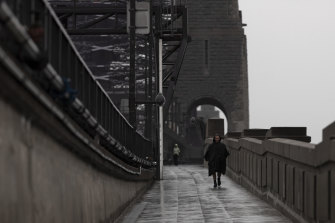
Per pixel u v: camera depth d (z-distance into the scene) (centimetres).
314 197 2045
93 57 15438
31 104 1101
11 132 1026
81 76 1908
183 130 15250
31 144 1157
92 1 6153
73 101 1414
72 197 1591
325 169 1877
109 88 15350
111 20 13262
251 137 4766
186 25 6231
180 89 17612
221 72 17638
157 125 5609
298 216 2366
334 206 1756
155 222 2611
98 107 2288
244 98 17900
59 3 6112
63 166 1480
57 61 1556
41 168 1240
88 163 1878
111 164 2373
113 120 2777
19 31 973
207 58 17662
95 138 1981
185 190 4400
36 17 1191
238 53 17662
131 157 3095
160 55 5488
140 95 13625
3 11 902
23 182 1094
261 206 3167
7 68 941
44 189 1260
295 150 2328
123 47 15375
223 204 3325
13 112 1036
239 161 4878
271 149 3011
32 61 1094
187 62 17612
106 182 2300
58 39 1564
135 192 3525
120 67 15362
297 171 2372
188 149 14162
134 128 3912
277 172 2920
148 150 5244
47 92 1284
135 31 4122
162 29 5641
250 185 4150
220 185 4819
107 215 2305
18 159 1064
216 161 4534
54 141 1371
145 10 4109
